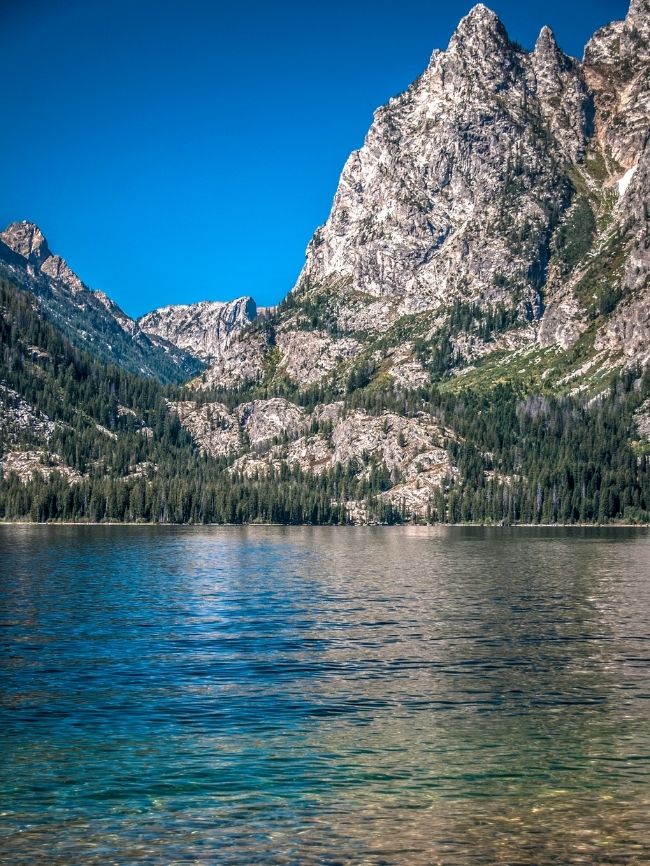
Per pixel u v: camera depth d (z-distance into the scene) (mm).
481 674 63656
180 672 64188
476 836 34812
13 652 71812
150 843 34281
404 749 45531
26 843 34281
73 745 46125
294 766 42875
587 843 34188
